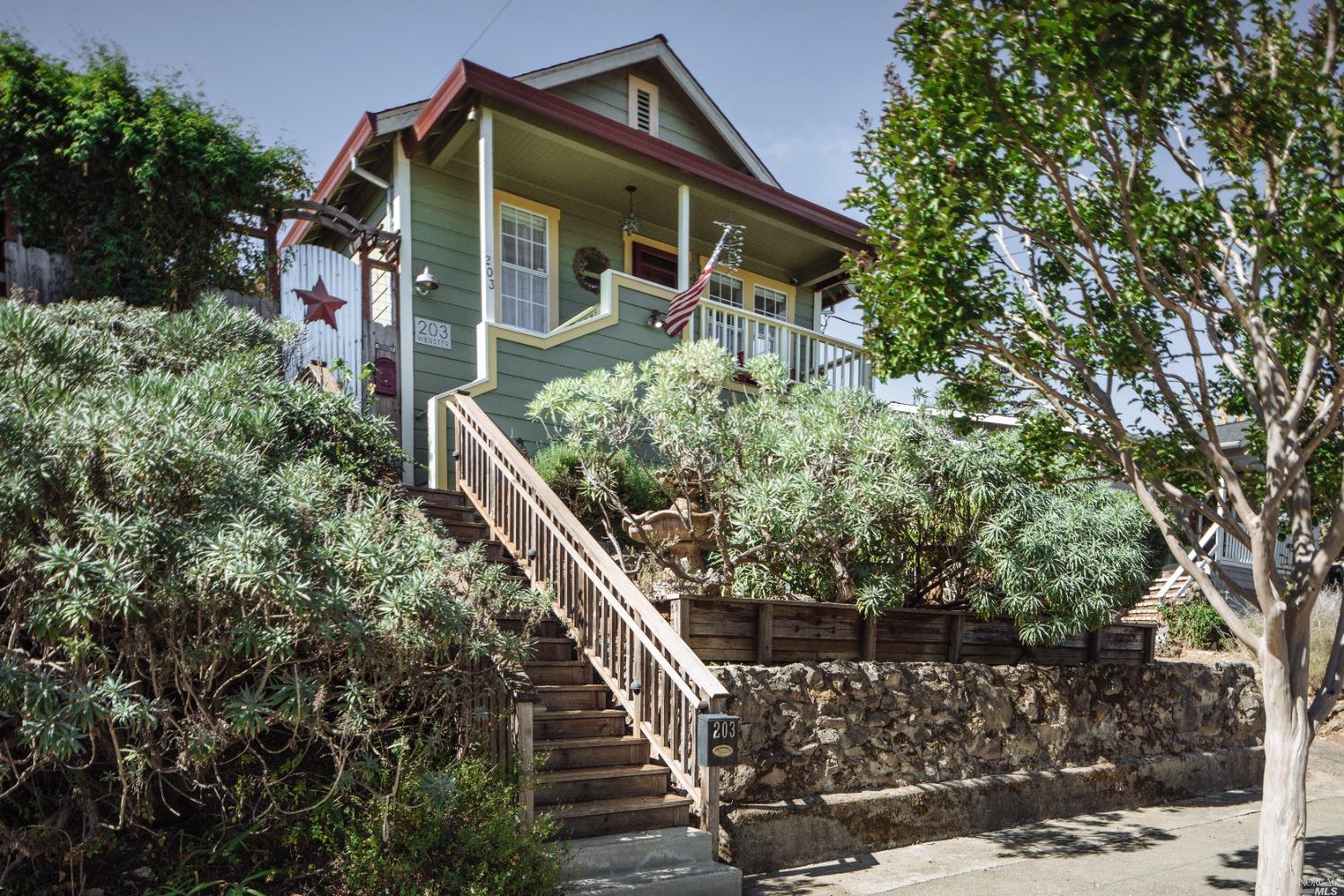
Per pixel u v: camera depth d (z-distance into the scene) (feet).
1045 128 20.29
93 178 32.30
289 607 15.42
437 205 41.98
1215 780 34.32
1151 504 22.49
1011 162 21.35
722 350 29.01
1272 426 20.29
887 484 26.43
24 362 18.15
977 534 28.76
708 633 24.12
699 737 20.45
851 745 24.81
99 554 14.92
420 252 41.11
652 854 19.81
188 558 15.21
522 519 27.37
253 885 16.30
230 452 18.42
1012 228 22.88
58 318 25.13
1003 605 28.71
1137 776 31.48
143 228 32.58
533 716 21.89
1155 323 24.39
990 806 27.12
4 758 14.62
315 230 46.70
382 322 42.55
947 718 27.09
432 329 40.91
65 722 13.43
